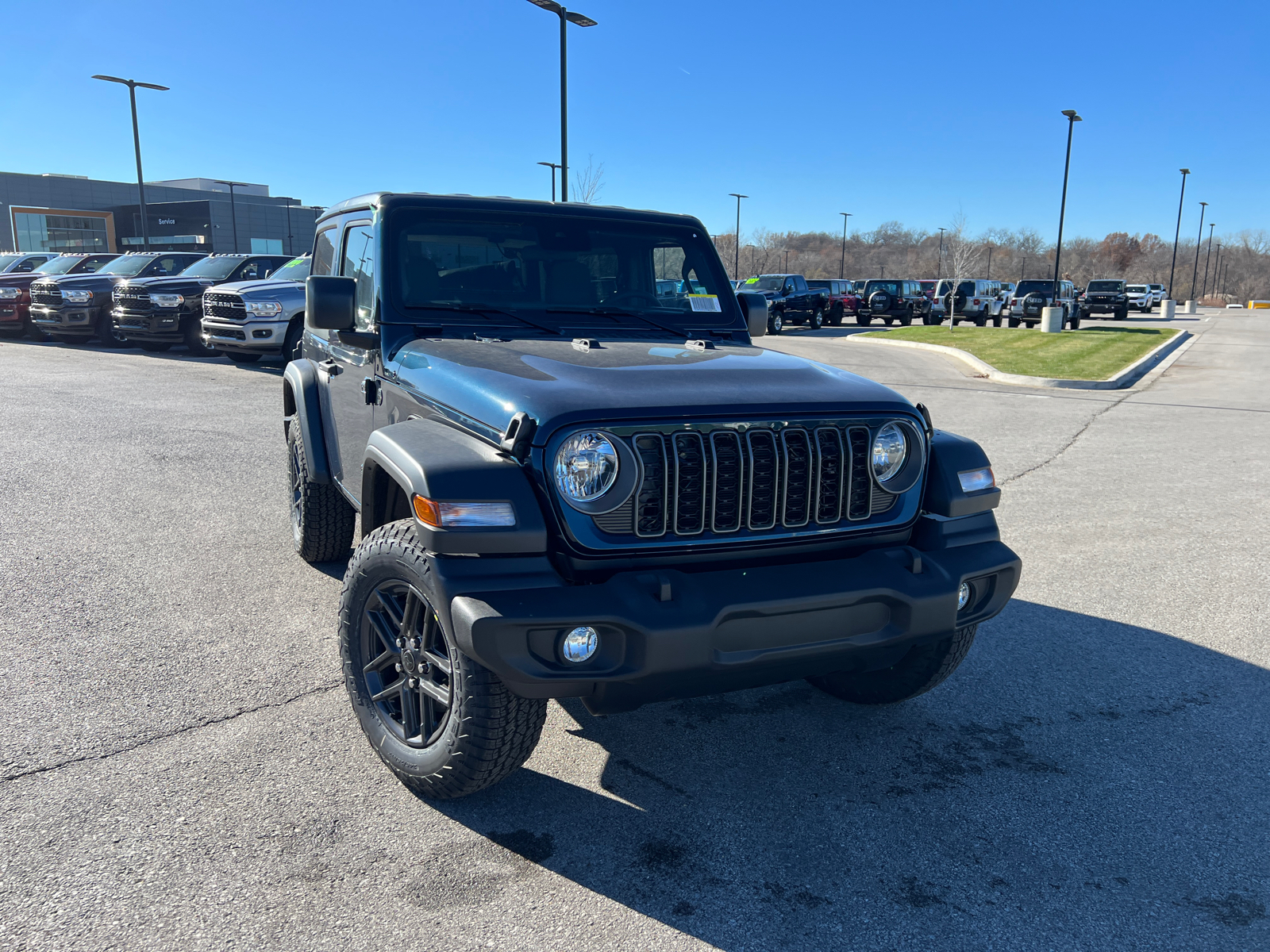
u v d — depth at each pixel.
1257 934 2.53
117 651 4.20
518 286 3.97
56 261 22.50
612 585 2.68
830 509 3.03
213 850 2.78
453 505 2.64
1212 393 15.33
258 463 8.19
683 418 2.79
